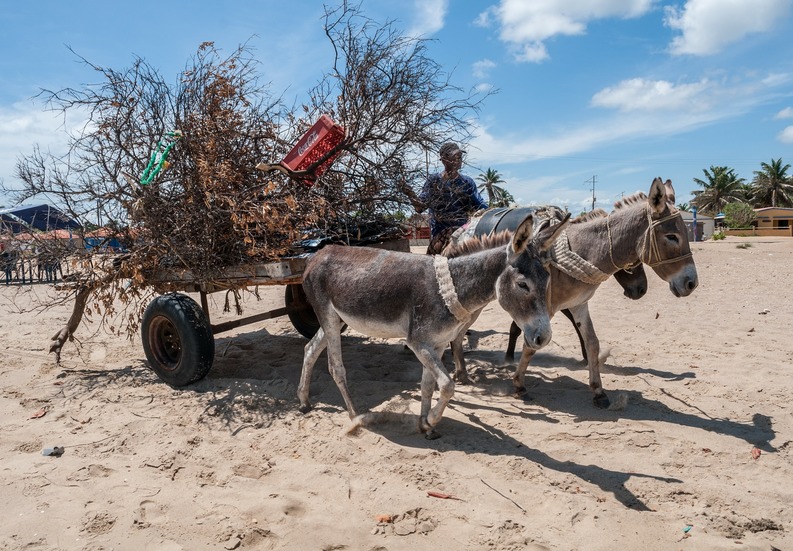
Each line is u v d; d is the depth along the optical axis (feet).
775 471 12.39
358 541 10.28
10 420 16.33
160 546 10.19
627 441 13.88
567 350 23.57
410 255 14.37
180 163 17.80
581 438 14.16
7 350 25.16
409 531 10.50
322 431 14.79
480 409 16.38
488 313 33.24
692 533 10.24
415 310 13.64
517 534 10.30
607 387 18.13
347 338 26.27
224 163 17.51
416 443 14.07
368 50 18.43
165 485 12.35
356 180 19.65
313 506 11.41
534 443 13.98
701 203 281.54
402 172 19.30
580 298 16.29
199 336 17.66
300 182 18.16
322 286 15.46
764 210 212.64
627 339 24.81
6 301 43.24
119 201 17.98
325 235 19.26
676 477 12.22
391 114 18.38
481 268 12.92
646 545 9.91
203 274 17.54
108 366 22.13
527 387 18.52
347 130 18.78
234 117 18.21
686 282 14.98
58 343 21.08
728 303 33.99
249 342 25.57
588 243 15.81
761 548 9.79
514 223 17.20
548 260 12.37
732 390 17.33
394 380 19.60
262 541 10.41
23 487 12.28
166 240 17.34
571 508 10.96
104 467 13.09
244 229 17.02
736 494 11.40
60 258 18.83
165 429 15.11
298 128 19.99
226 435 14.76
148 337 18.66
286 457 13.57
